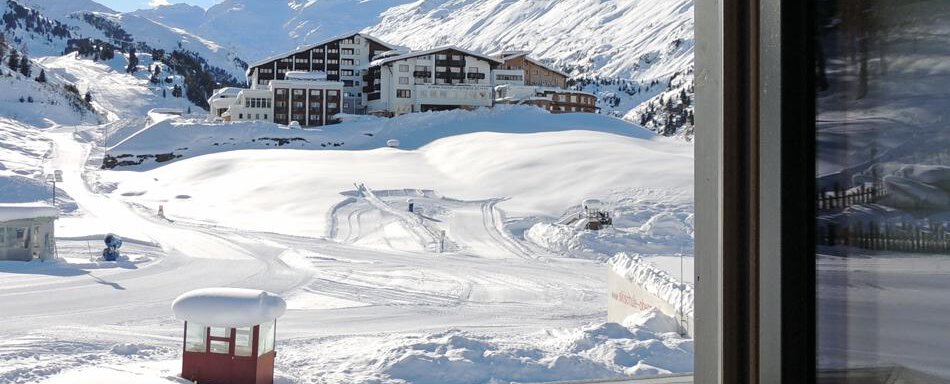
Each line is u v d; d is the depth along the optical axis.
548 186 47.31
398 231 39.00
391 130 74.94
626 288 17.70
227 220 42.41
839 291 1.15
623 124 75.69
